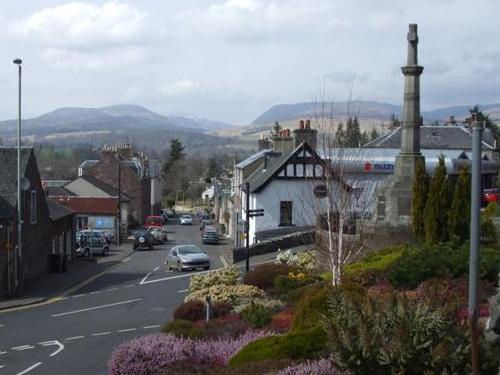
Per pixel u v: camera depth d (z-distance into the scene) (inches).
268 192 2199.8
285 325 733.9
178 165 6072.8
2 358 816.9
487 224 1070.4
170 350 617.6
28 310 1226.6
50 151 7062.0
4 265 1358.3
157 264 2011.6
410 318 387.2
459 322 399.9
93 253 2293.3
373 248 1201.4
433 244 1015.6
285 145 2691.9
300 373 429.4
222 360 610.2
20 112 1414.9
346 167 1358.3
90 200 3127.5
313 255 1338.6
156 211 4857.3
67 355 823.1
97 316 1119.0
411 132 1236.5
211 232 2866.6
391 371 376.2
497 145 3009.4
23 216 1541.6
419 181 1106.7
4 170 1530.5
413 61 1235.9
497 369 374.6
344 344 390.9
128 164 3951.8
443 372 354.9
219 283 1144.2
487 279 821.2
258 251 1924.2
